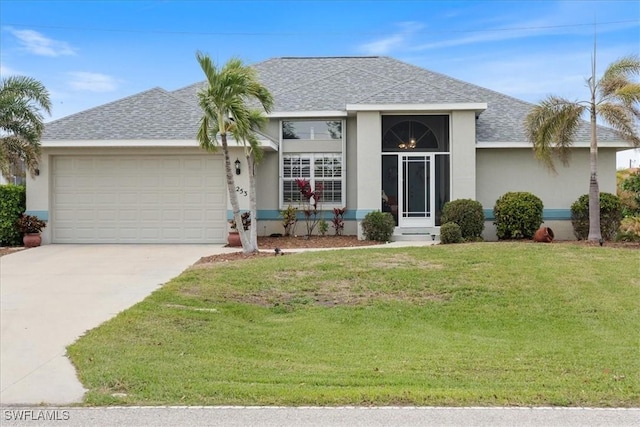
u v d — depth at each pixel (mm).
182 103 19016
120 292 10258
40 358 6691
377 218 16891
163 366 6379
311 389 5688
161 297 9609
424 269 11547
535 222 16953
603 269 11531
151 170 17406
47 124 17828
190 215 17359
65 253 15211
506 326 8672
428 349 7414
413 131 18406
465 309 9406
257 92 13875
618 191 22984
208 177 17328
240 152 17188
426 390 5672
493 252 13172
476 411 5176
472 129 17594
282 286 10570
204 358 6781
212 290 10180
